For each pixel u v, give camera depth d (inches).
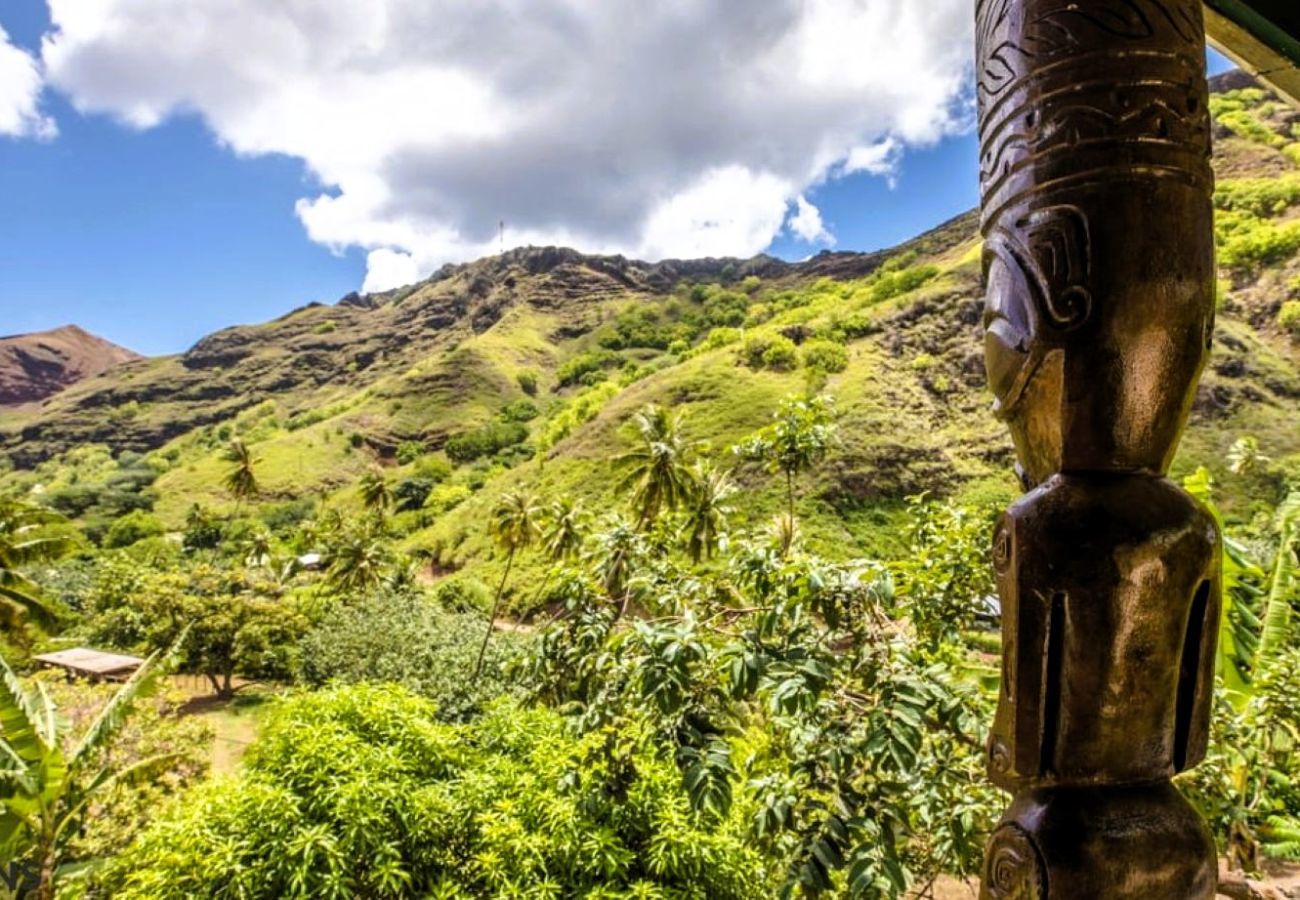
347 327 5167.3
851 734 97.9
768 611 98.6
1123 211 31.8
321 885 190.9
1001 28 36.4
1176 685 31.6
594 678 118.9
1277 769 203.9
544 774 222.7
